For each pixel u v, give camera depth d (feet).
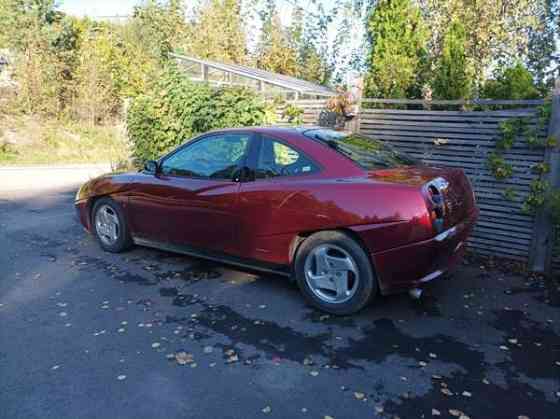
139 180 15.88
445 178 12.12
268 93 25.59
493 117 16.14
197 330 11.18
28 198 28.89
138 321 11.64
